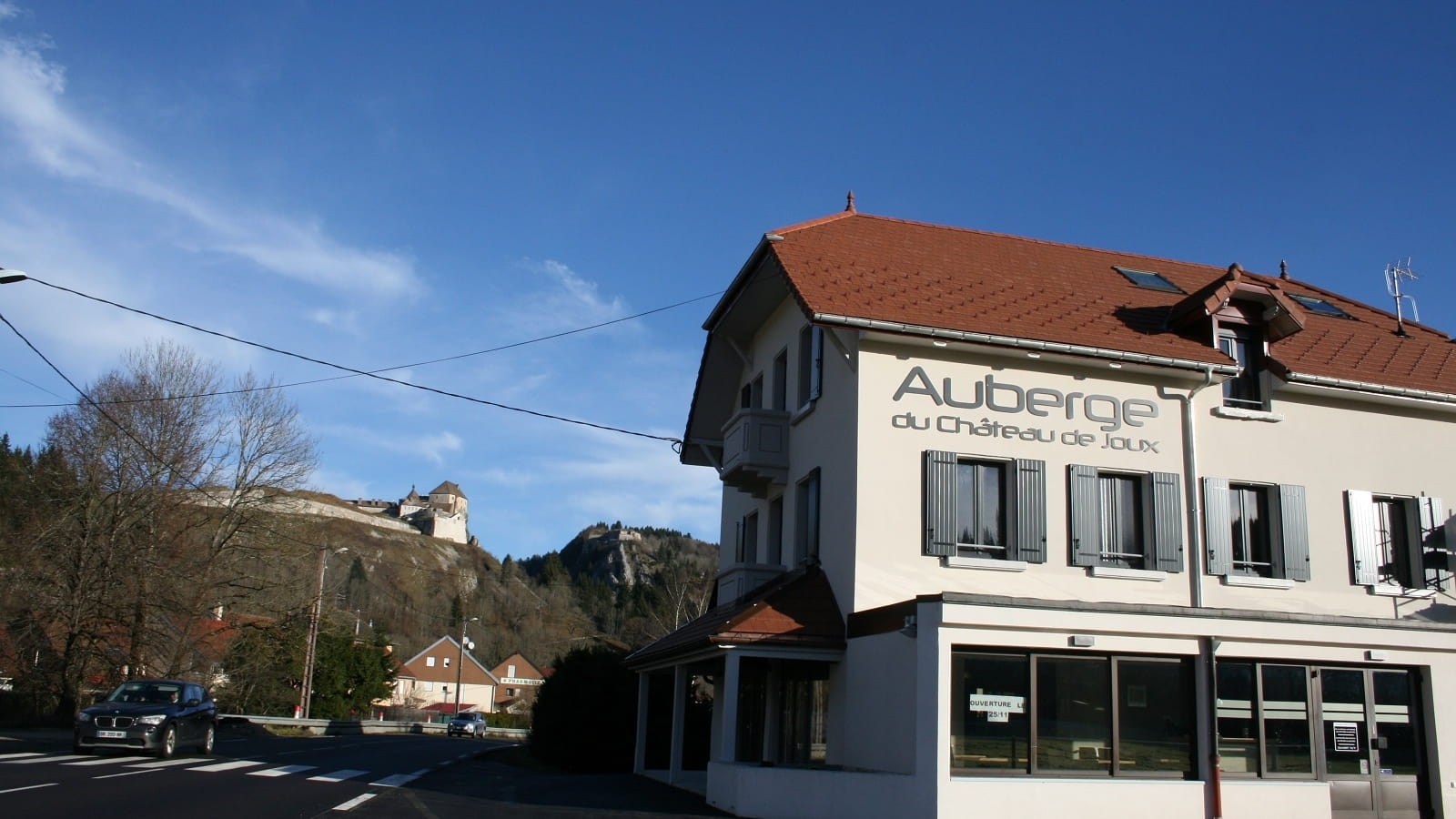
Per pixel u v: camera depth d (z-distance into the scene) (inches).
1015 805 506.6
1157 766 538.3
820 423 720.3
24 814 418.3
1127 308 750.5
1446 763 571.8
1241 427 711.7
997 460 660.1
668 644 800.3
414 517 6328.7
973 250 823.7
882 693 578.9
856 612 622.5
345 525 5231.3
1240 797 537.3
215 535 1616.6
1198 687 547.5
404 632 4566.9
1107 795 519.5
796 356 779.4
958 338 644.1
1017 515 652.7
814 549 714.8
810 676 703.7
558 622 4916.3
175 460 1510.8
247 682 1738.4
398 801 541.3
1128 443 684.1
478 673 4419.3
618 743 973.8
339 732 1844.2
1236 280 709.3
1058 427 673.6
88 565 1398.9
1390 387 721.6
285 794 543.5
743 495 913.5
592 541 6333.7
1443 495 740.7
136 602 1438.2
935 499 641.6
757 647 628.1
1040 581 650.2
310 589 1802.4
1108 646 534.9
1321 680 571.2
